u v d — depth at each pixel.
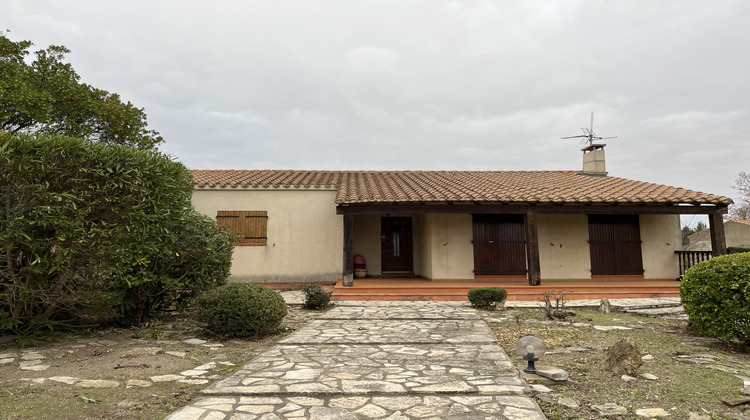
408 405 3.85
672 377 4.73
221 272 9.27
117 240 6.32
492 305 10.34
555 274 14.27
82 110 15.80
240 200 14.45
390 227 16.12
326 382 4.52
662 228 14.55
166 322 8.48
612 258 14.40
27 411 3.67
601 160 17.88
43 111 13.79
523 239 14.31
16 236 5.68
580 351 6.01
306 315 9.43
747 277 5.87
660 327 7.96
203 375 4.91
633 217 14.59
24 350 5.97
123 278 6.90
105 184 6.24
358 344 6.49
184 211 7.94
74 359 5.54
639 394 4.18
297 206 14.53
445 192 13.06
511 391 4.20
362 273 14.99
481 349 6.12
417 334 7.25
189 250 8.22
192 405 3.86
